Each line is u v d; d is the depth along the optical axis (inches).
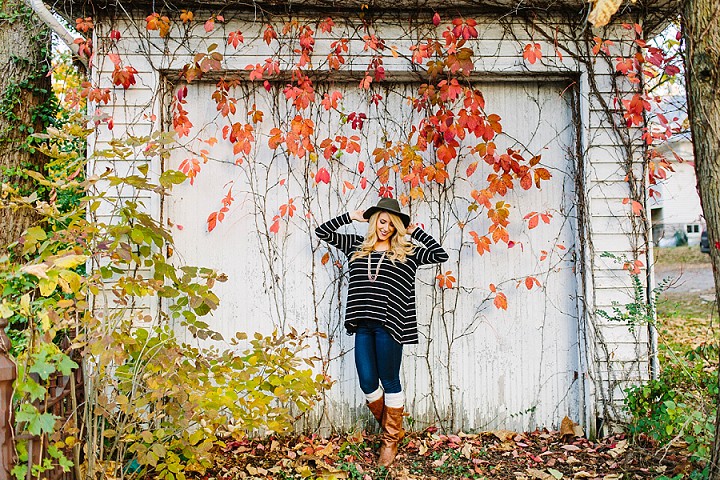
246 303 176.9
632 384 168.7
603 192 174.1
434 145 173.8
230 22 172.6
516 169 169.5
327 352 177.2
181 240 175.6
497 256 179.6
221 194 177.0
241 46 172.7
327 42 174.1
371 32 174.2
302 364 176.7
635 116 164.1
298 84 168.7
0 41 204.5
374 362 157.9
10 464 95.2
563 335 178.2
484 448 164.9
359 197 179.3
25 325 167.0
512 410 177.9
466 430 177.6
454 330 178.7
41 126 211.3
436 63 164.4
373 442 169.9
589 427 170.4
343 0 167.0
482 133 165.9
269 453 163.5
